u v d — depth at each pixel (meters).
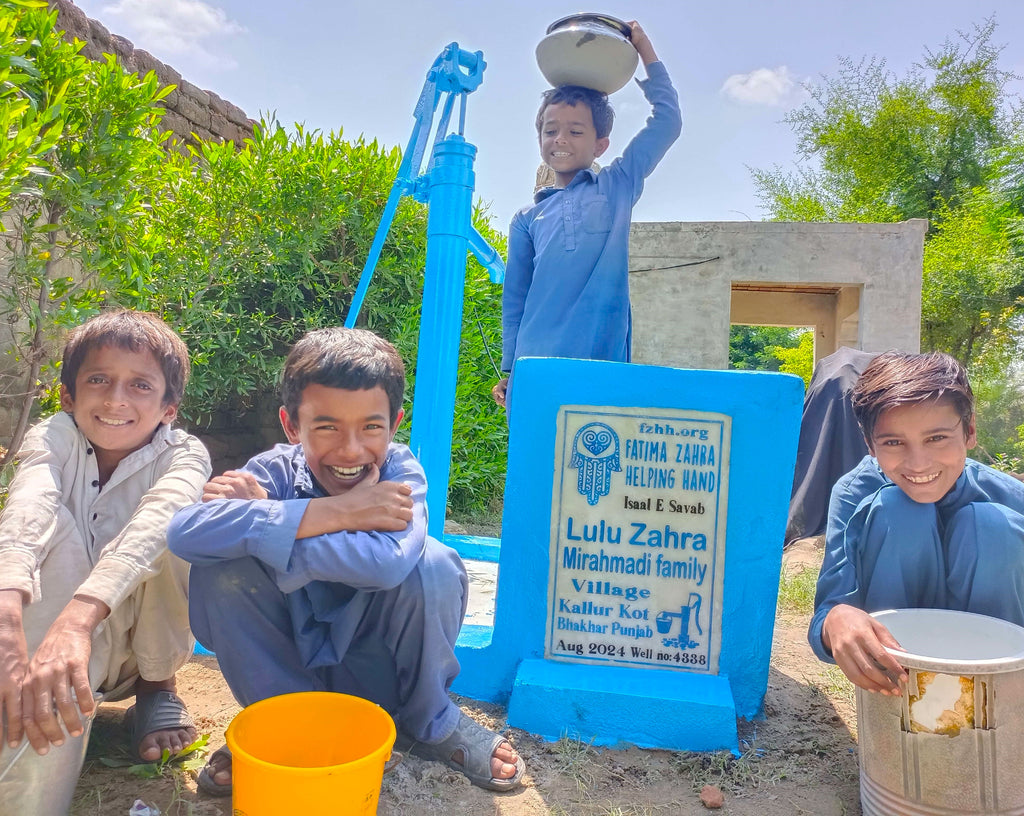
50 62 3.00
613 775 1.89
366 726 1.51
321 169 4.68
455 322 2.94
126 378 1.73
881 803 1.60
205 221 4.62
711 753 2.01
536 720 2.10
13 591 1.40
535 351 2.91
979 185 18.19
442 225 2.93
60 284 3.22
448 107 2.96
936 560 1.88
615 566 2.23
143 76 4.70
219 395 4.88
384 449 1.75
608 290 2.88
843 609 1.70
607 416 2.24
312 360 1.67
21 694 1.32
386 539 1.58
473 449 5.69
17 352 3.58
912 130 19.14
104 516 1.77
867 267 8.77
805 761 2.00
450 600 1.72
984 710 1.48
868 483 1.98
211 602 1.65
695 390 2.21
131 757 1.83
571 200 2.95
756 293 11.27
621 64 2.93
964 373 1.78
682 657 2.21
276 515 1.56
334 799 1.28
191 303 4.35
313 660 1.72
